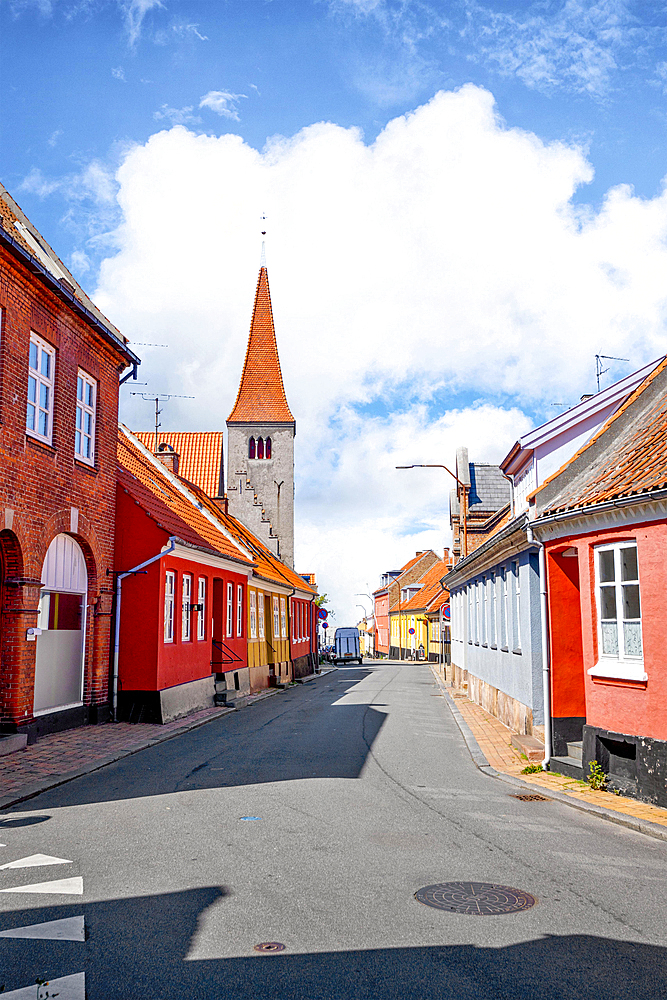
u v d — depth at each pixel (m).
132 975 4.40
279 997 4.16
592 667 10.63
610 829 8.08
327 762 12.06
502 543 15.55
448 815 8.52
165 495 23.06
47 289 13.56
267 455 62.50
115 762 12.04
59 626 15.06
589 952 4.77
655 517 9.45
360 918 5.29
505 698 17.23
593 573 10.79
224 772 11.13
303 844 7.18
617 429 13.38
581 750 11.71
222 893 5.78
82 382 15.85
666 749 9.08
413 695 26.52
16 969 4.48
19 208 15.20
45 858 6.71
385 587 93.38
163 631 17.31
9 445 12.41
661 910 5.52
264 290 65.56
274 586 31.92
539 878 6.25
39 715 14.06
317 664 49.25
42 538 13.58
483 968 4.53
